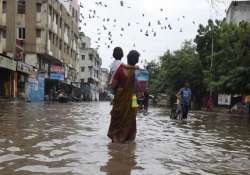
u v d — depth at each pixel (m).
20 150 7.00
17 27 48.31
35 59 48.50
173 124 15.56
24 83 42.75
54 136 9.10
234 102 44.97
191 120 19.52
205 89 52.94
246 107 37.72
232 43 33.44
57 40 56.03
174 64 55.59
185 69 53.62
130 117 8.56
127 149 7.57
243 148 8.87
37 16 48.66
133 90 8.61
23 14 48.50
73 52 70.62
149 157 6.80
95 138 9.04
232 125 17.36
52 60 55.47
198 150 8.09
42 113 17.89
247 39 30.73
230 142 9.98
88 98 83.81
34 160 6.15
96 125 12.55
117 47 8.73
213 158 7.13
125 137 8.50
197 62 52.75
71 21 67.31
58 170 5.50
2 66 34.53
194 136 11.02
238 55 31.25
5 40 43.28
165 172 5.65
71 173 5.34
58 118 15.08
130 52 8.73
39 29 48.78
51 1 50.81
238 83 31.89
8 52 43.09
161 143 8.84
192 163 6.49
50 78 53.72
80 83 78.69
